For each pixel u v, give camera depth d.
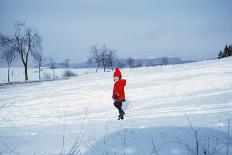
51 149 4.80
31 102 14.77
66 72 83.62
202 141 4.32
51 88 20.84
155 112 9.25
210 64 25.44
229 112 7.41
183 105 9.99
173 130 5.32
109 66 72.88
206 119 6.52
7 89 24.02
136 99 12.87
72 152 4.43
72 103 13.54
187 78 17.53
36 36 50.50
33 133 7.31
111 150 4.32
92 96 15.05
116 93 8.37
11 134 7.38
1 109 13.34
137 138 4.93
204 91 12.51
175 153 3.85
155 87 15.74
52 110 12.26
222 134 4.68
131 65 89.62
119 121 8.05
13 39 49.12
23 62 49.56
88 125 7.96
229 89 12.12
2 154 4.70
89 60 71.75
